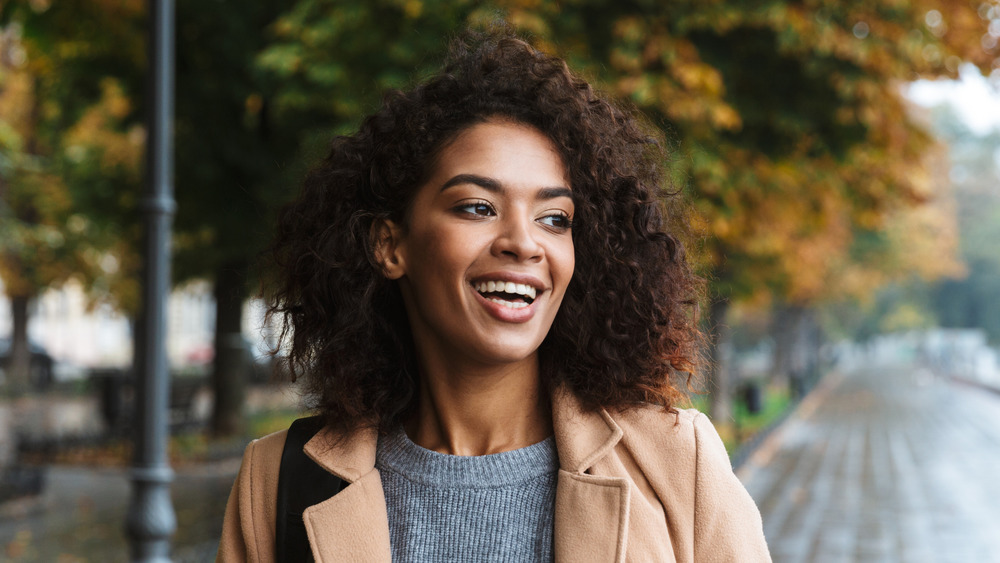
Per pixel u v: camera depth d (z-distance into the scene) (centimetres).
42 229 2428
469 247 147
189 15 1176
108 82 1304
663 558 147
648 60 768
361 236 164
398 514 157
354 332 164
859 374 5859
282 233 176
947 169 4462
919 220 3638
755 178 901
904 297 7944
